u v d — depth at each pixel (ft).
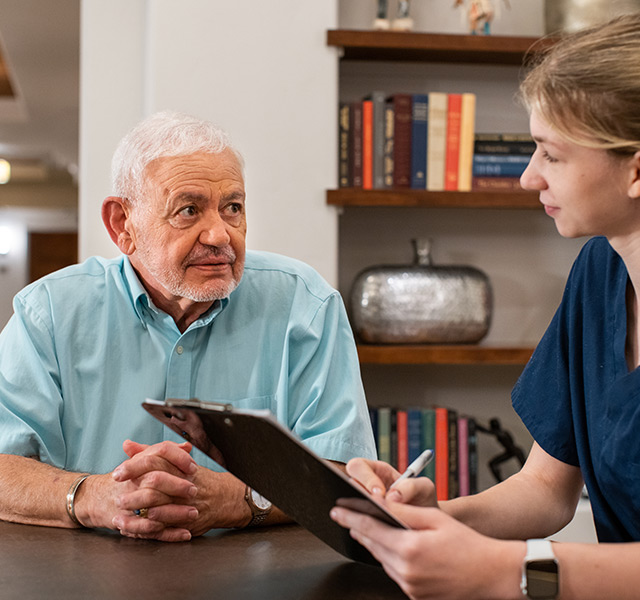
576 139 3.13
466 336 8.36
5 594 2.95
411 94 8.58
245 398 5.16
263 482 3.12
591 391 3.74
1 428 4.81
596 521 3.80
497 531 3.79
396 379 9.11
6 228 36.04
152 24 8.00
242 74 8.11
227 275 4.82
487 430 8.48
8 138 26.61
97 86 8.61
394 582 3.10
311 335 5.19
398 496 3.27
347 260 9.06
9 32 15.06
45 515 4.15
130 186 4.81
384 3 8.48
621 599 2.79
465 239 9.23
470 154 8.37
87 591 2.98
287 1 8.16
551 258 9.35
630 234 3.34
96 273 5.24
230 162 4.83
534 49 8.33
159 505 3.82
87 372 5.04
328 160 8.21
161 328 5.12
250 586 3.05
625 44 3.12
